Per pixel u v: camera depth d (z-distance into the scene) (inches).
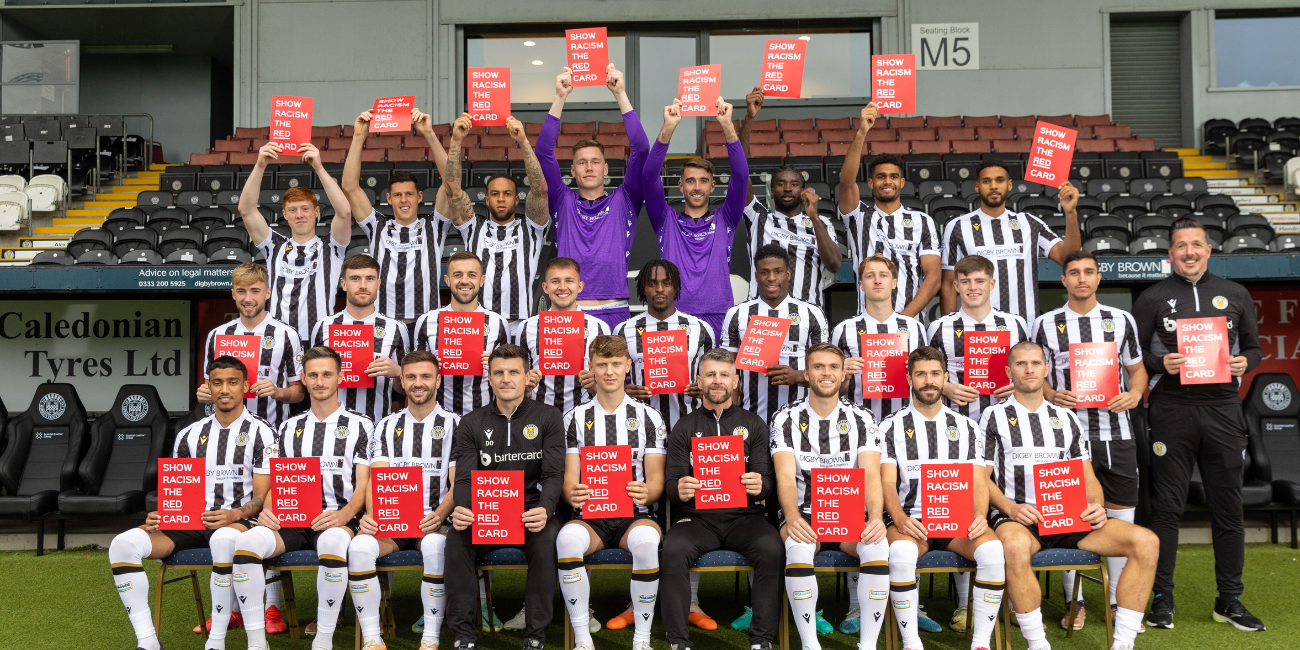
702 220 164.4
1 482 217.2
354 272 148.8
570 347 141.3
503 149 394.6
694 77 163.2
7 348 254.1
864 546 123.9
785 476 131.1
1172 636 137.3
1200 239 144.1
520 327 153.8
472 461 131.3
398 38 438.9
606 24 436.8
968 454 134.3
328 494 139.6
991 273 146.0
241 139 412.8
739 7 433.7
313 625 142.6
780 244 166.2
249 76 441.1
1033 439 136.0
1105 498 143.7
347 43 439.5
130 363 255.0
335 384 140.3
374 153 394.9
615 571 187.5
